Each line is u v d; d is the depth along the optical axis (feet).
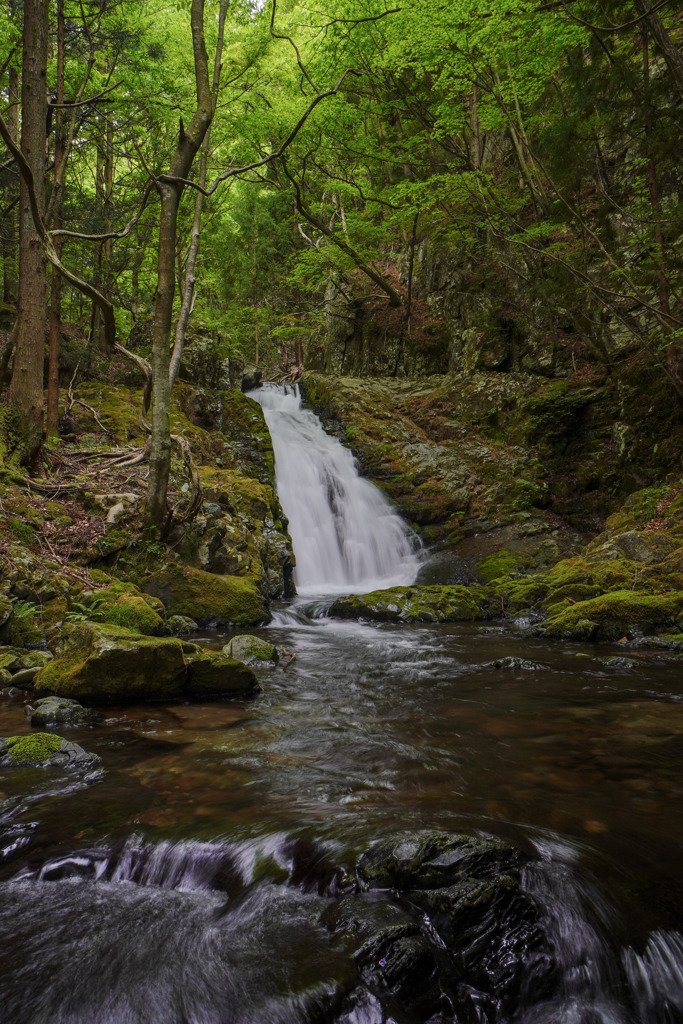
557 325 58.29
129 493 33.14
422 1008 7.27
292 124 58.54
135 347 55.06
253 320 91.56
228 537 33.88
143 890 9.17
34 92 30.73
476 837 9.40
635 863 9.36
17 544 25.82
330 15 50.47
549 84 51.37
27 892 9.02
